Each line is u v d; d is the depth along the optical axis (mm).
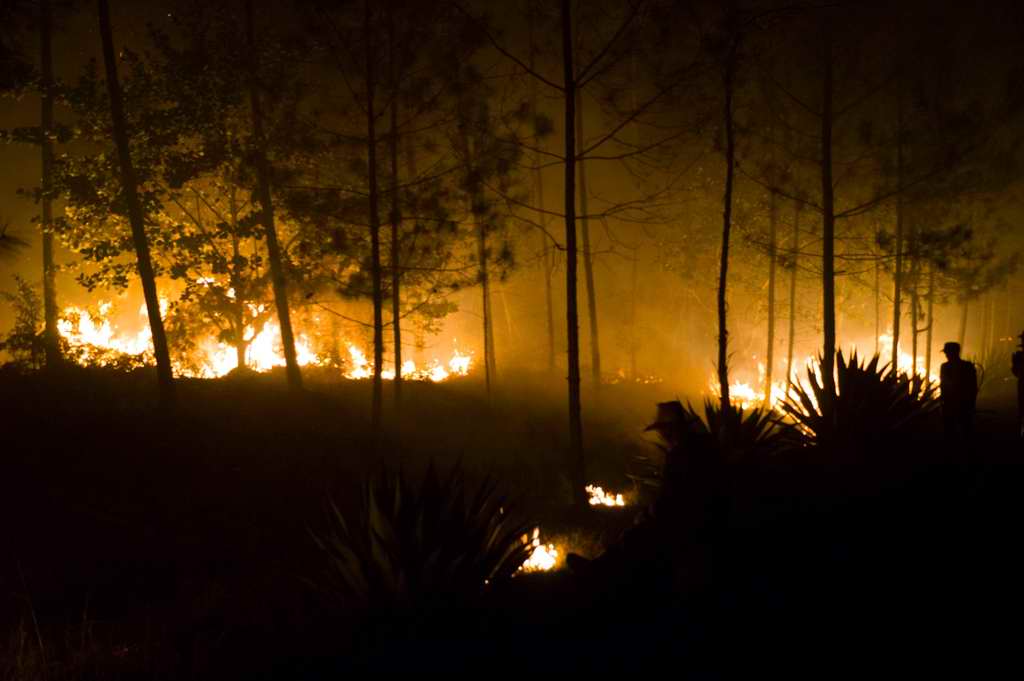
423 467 14789
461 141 14430
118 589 8562
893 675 5219
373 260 14422
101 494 11312
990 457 12766
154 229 18719
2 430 13289
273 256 17500
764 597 6695
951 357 13336
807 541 8242
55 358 19031
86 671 6145
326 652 6129
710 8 12766
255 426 15469
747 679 5246
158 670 6012
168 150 18516
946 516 9109
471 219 15922
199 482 12219
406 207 14539
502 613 6633
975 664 5316
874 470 10914
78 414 14711
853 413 11992
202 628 7074
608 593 6707
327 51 14141
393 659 5926
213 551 9836
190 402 16703
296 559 9320
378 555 6586
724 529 6523
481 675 5574
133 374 18938
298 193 14648
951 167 16984
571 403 12234
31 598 8195
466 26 12898
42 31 18266
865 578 7121
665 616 6391
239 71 17812
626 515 11227
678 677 5344
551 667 5613
